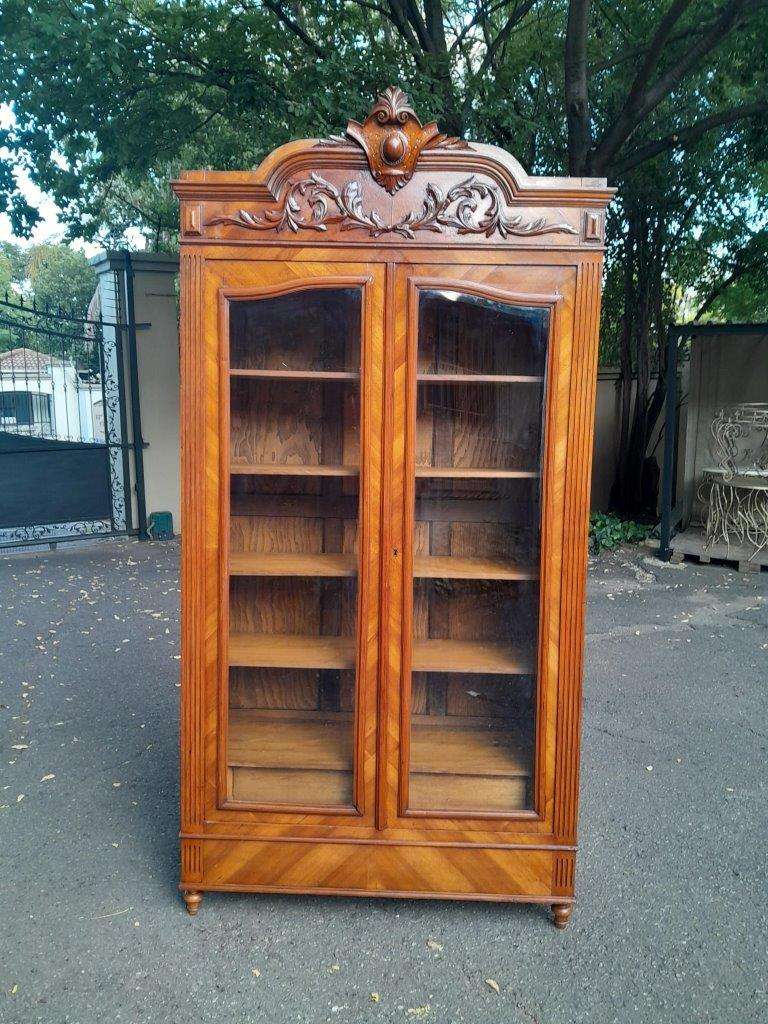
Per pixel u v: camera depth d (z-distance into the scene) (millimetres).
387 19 8664
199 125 8484
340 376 2291
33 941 2320
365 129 2137
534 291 2203
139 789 3281
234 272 2201
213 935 2365
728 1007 2107
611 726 4027
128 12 7344
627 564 7836
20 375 8656
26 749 3648
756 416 8641
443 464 2457
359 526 2297
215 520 2297
